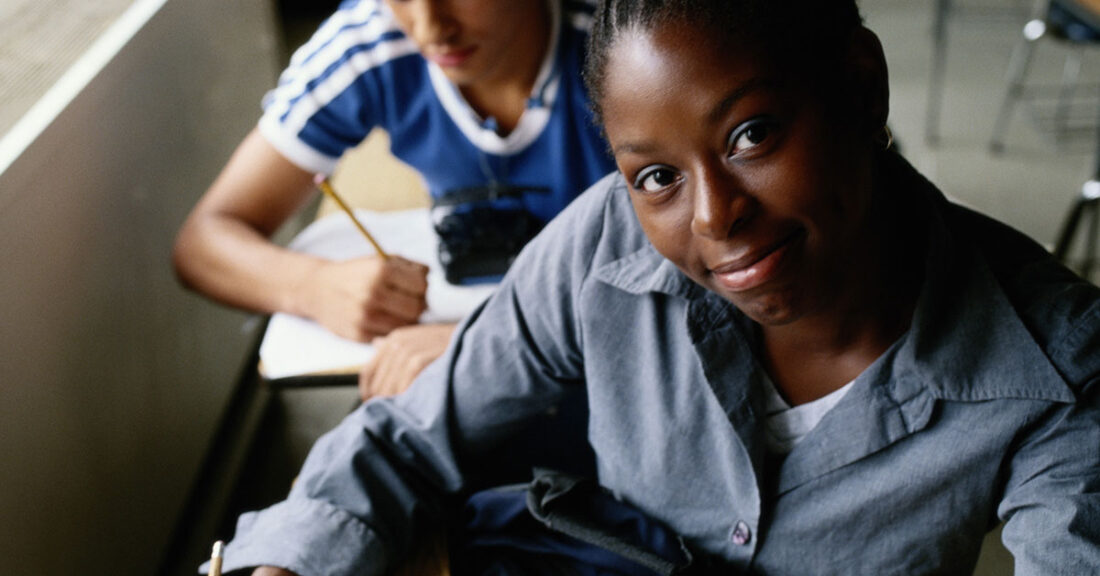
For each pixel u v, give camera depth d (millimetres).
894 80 3574
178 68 1861
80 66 1532
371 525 948
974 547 789
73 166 1453
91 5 1729
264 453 2291
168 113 1815
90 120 1501
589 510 910
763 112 564
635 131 592
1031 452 710
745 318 792
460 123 1452
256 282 1437
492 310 955
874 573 815
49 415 1394
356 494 957
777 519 829
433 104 1446
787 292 630
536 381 949
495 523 962
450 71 1333
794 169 580
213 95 2051
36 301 1355
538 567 929
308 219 2693
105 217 1562
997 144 3150
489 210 1444
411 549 980
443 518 997
